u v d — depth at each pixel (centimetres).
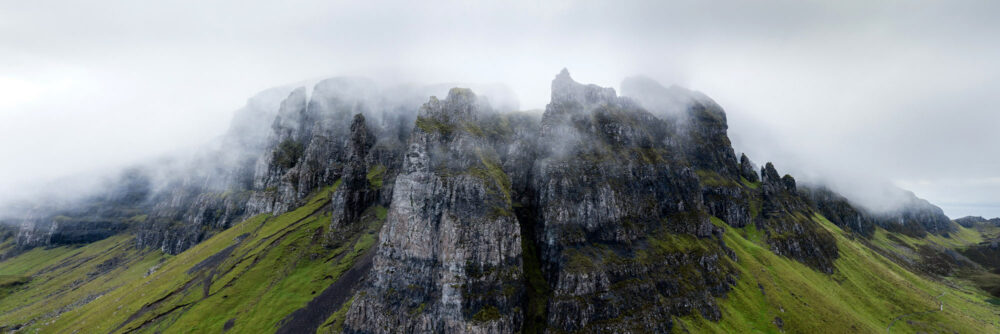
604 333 17462
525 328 18238
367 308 19300
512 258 19512
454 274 18188
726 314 19200
